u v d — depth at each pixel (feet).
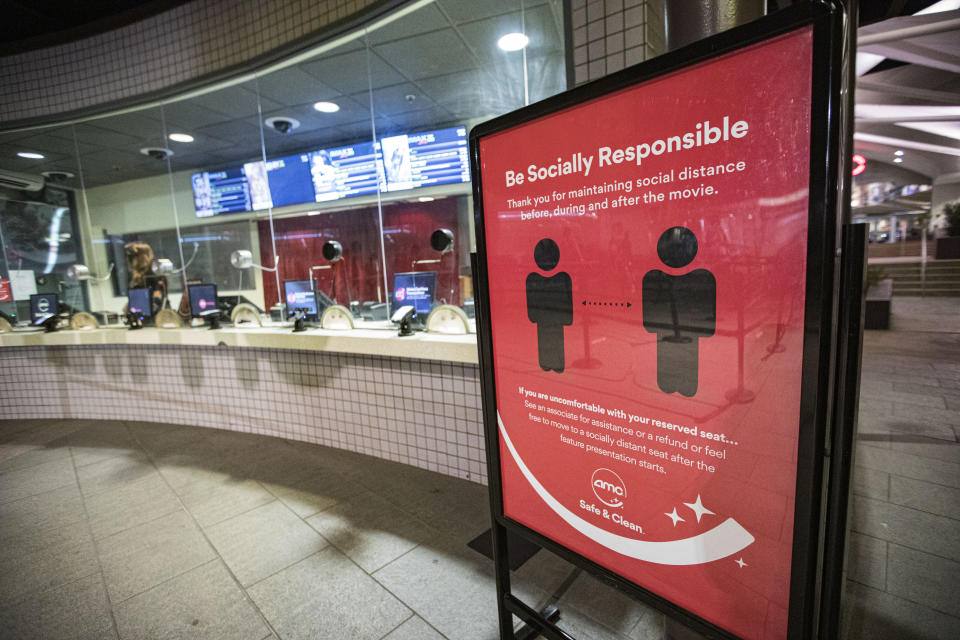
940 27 13.65
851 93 3.09
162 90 11.28
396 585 5.86
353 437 10.33
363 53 10.00
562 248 3.24
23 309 15.20
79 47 11.77
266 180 16.48
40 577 6.29
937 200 48.49
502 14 8.71
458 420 8.64
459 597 5.61
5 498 8.64
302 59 10.06
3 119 12.68
